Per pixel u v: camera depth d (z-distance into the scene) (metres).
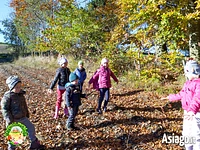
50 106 7.80
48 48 19.67
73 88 5.67
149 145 4.99
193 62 3.73
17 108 4.42
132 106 7.52
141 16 8.78
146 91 9.47
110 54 12.73
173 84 9.87
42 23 28.00
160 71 10.84
